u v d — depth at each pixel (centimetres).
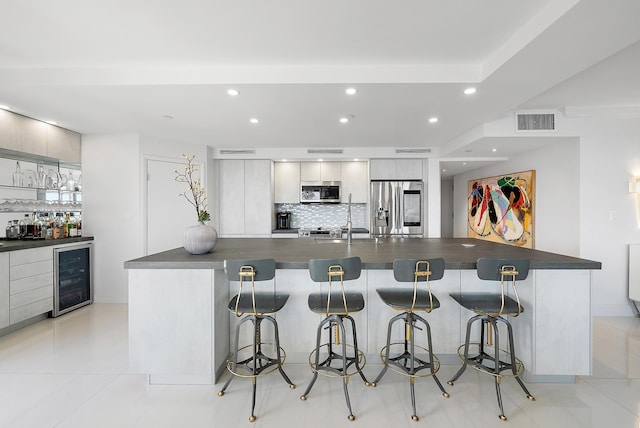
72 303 362
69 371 226
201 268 204
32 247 313
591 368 201
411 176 498
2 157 337
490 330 218
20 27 184
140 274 205
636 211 346
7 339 281
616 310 347
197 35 194
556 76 221
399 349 234
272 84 236
